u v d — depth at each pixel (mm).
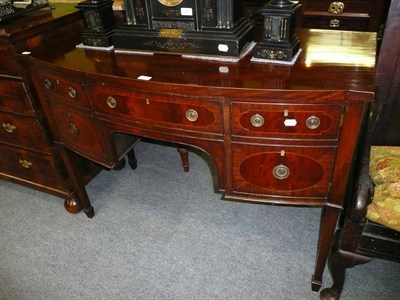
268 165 1003
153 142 2244
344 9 1761
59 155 1557
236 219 1622
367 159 965
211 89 898
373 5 1696
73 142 1330
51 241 1579
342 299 1236
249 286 1314
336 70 936
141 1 1104
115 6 1573
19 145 1578
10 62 1273
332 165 951
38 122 1424
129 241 1551
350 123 860
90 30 1232
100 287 1358
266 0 1652
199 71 1008
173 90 945
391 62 1092
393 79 1116
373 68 933
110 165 1267
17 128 1507
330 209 1040
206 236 1545
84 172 1757
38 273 1433
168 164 2055
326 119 875
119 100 1062
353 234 970
